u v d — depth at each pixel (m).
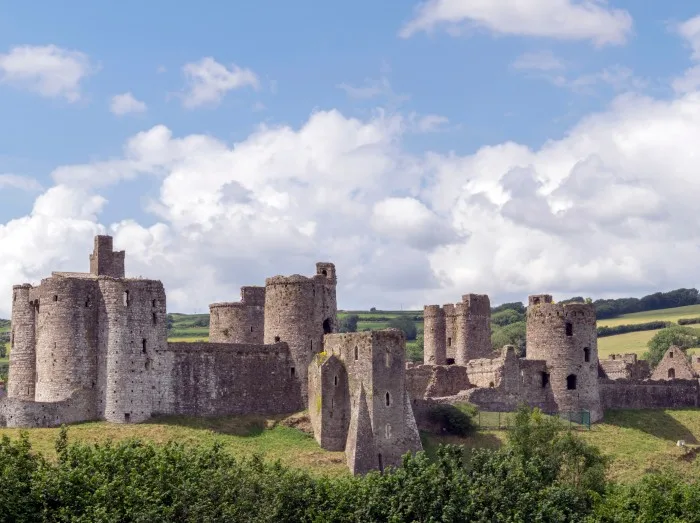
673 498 124.81
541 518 118.69
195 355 154.50
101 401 148.38
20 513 106.44
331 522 113.38
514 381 168.12
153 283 152.50
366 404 143.25
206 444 141.75
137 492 107.81
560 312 173.50
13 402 143.62
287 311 162.38
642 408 183.38
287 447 146.50
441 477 119.50
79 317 149.38
